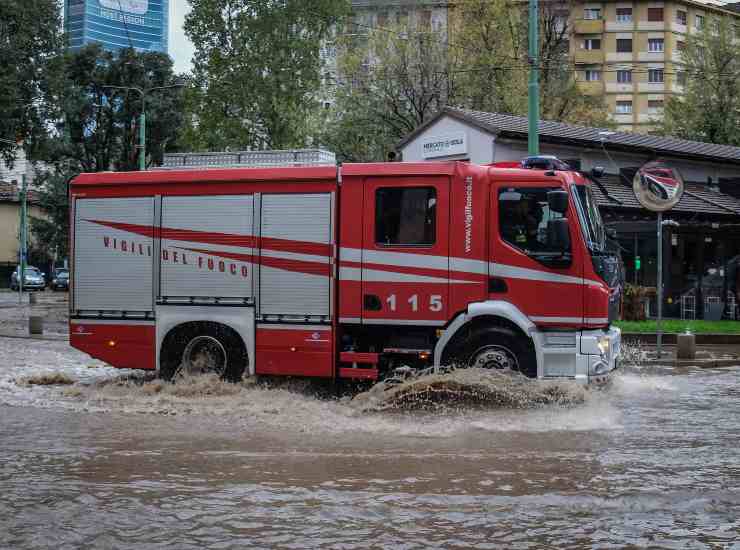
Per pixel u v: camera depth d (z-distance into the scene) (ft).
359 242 38.32
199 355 41.01
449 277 37.32
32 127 120.37
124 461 26.73
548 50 171.73
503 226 37.09
